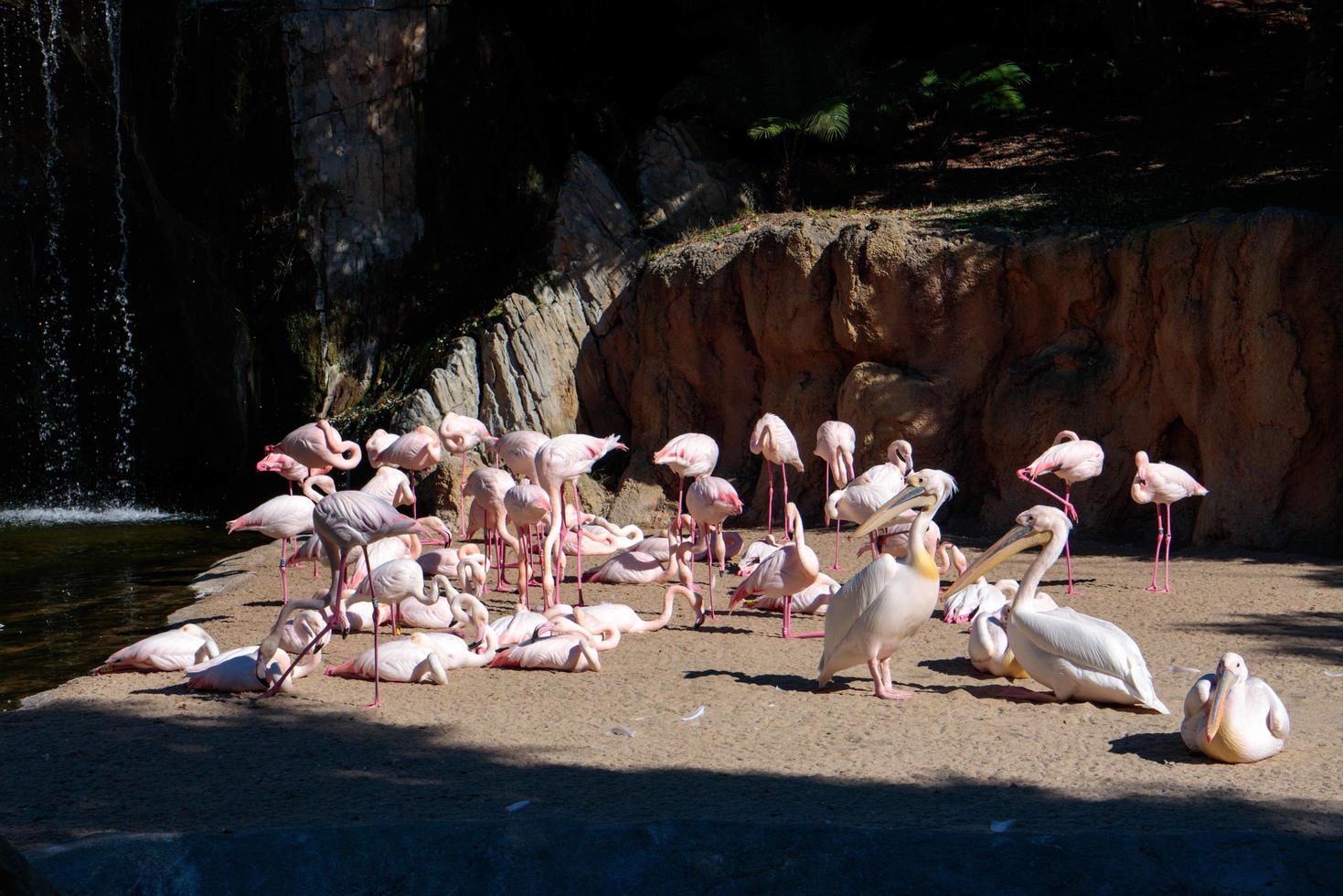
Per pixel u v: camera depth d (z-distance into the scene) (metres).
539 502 9.31
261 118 17.75
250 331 18.20
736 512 9.34
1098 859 4.01
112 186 20.91
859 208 17.27
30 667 8.50
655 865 4.07
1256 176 14.75
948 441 13.80
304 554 10.23
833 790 5.14
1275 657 7.59
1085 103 19.22
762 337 15.05
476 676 7.71
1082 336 13.36
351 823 4.79
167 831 4.68
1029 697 6.83
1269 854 4.02
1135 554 11.84
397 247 18.41
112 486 20.28
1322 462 11.62
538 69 18.75
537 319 16.94
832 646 7.00
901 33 20.81
